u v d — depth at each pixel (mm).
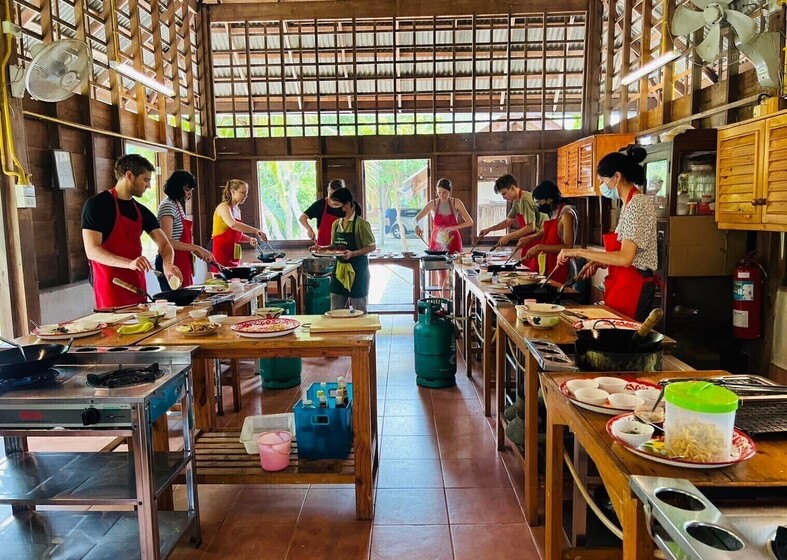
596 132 7016
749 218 3445
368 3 6891
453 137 7195
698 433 1202
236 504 2721
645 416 1431
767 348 3965
